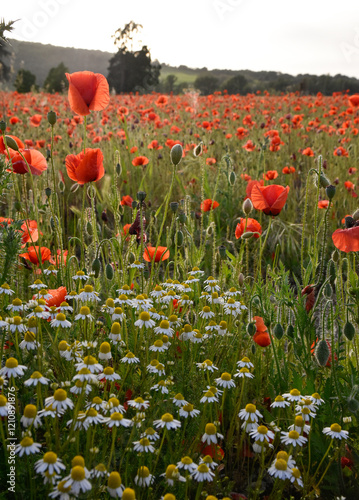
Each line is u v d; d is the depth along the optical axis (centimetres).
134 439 203
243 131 799
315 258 289
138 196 299
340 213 594
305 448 220
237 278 314
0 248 248
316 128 1037
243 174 635
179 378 238
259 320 249
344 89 2895
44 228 378
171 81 4541
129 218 489
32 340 206
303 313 243
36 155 315
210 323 250
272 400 239
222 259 317
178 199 644
